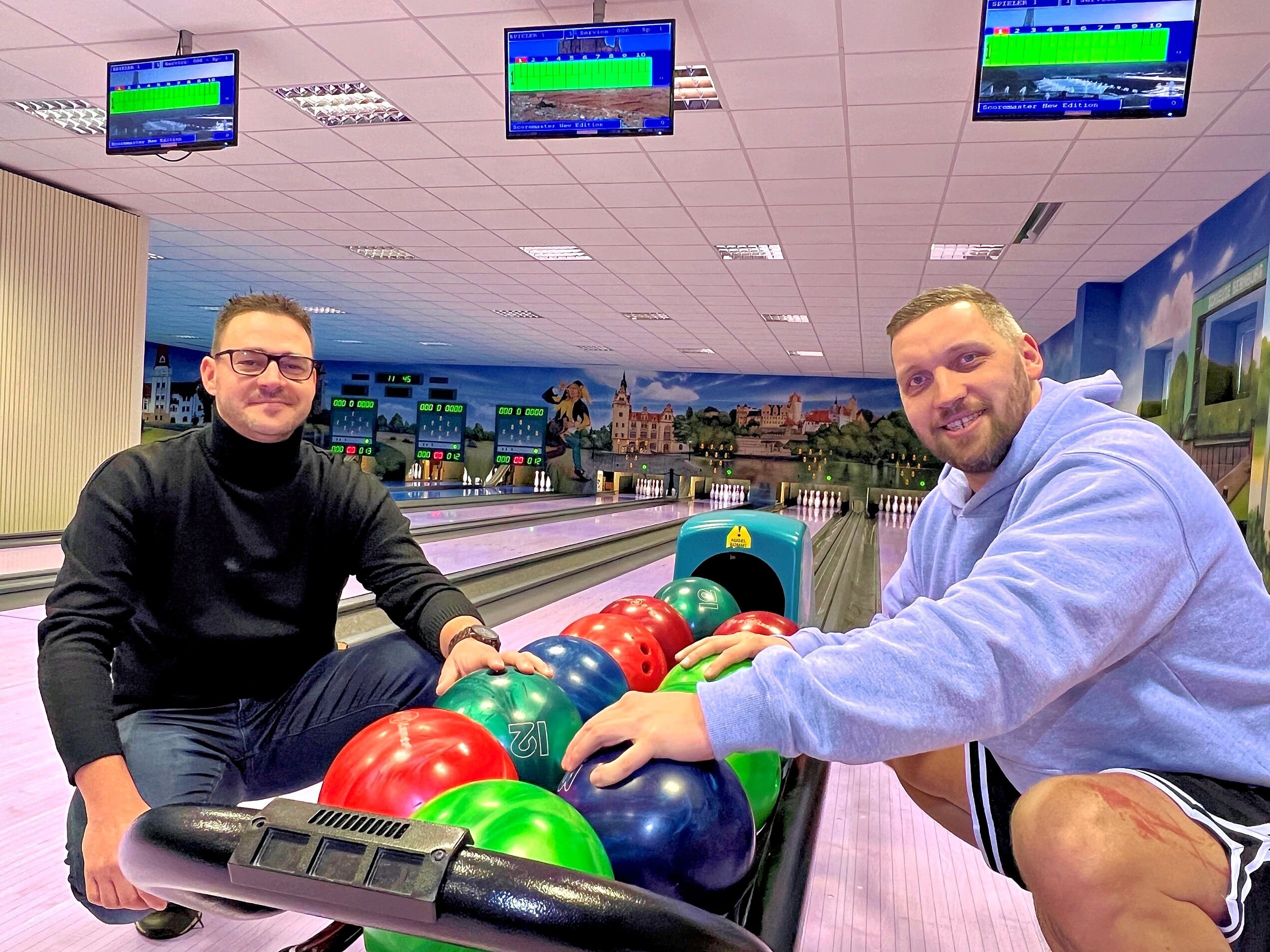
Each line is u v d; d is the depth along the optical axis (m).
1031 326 10.31
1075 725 1.06
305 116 4.87
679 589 2.06
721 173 5.41
